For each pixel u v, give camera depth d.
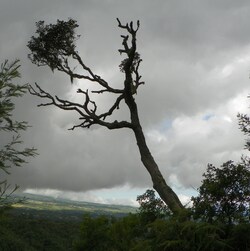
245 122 8.20
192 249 6.75
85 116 17.88
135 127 17.66
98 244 24.89
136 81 19.33
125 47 18.52
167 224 7.30
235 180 7.66
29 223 111.31
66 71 18.86
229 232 7.08
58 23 18.75
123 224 19.81
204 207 7.52
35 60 19.22
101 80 18.53
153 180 16.34
